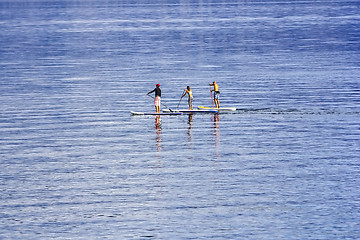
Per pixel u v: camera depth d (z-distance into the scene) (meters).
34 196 107.38
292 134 148.75
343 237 91.12
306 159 127.56
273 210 100.38
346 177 115.69
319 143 140.25
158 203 103.69
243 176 116.69
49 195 107.81
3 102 191.12
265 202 103.56
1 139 146.12
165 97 198.88
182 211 100.38
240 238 91.12
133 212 100.25
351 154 130.88
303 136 146.75
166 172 119.56
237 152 133.25
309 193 107.44
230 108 177.62
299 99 191.38
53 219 97.81
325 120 163.12
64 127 158.50
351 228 93.75
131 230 93.81
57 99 196.00
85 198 106.31
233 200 104.62
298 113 172.12
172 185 112.19
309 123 160.00
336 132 150.38
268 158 128.38
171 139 145.38
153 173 119.12
